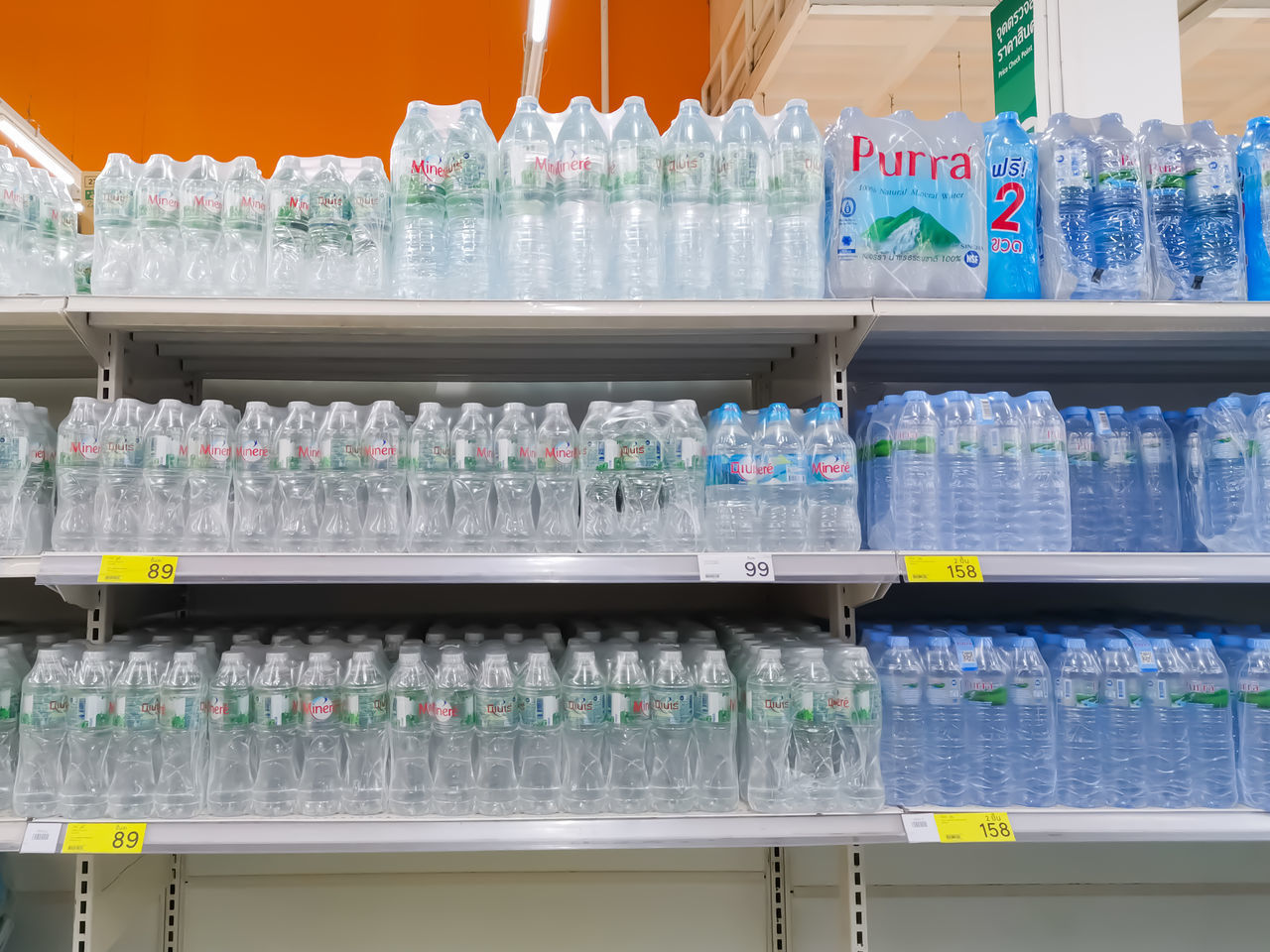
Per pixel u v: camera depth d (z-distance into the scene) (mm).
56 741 1523
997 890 2148
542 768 1534
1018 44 2289
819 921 2082
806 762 1548
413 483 1618
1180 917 2168
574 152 1559
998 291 1613
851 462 1577
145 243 1546
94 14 5289
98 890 1571
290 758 1559
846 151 1591
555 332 1688
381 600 2156
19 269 1536
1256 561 1543
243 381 2137
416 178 1565
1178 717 1624
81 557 1434
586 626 1863
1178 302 1571
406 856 2039
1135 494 1771
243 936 1992
